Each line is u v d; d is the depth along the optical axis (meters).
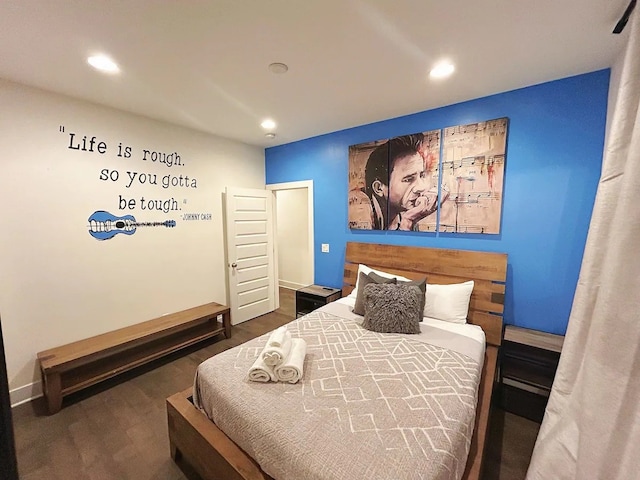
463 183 2.56
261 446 1.23
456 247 2.68
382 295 2.26
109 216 2.68
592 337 0.96
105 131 2.62
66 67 1.92
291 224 5.67
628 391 0.82
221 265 3.77
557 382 1.27
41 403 2.23
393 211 3.02
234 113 2.81
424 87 2.25
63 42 1.63
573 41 1.64
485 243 2.53
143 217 2.94
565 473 1.11
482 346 2.04
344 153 3.38
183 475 1.63
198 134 3.40
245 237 3.89
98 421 2.04
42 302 2.33
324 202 3.63
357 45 1.69
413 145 2.82
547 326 2.30
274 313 4.31
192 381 2.54
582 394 1.01
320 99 2.47
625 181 0.88
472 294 2.52
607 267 0.92
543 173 2.23
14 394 2.21
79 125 2.46
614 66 1.86
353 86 2.23
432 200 2.75
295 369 1.54
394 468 1.02
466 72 2.02
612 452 0.84
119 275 2.78
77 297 2.52
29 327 2.27
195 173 3.39
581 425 0.97
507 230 2.42
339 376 1.59
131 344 2.56
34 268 2.28
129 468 1.67
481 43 1.67
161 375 2.63
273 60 1.85
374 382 1.54
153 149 2.98
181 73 2.01
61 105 2.35
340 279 3.59
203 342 3.32
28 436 1.90
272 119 2.99
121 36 1.58
